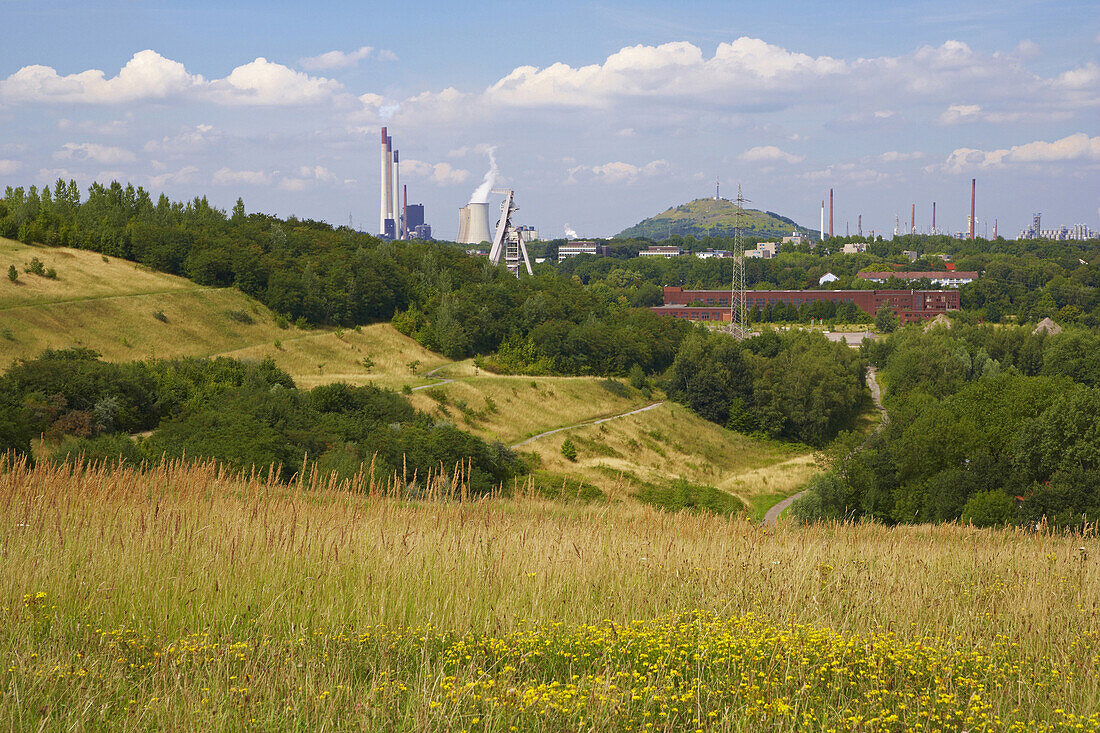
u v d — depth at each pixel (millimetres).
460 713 6414
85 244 109500
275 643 7910
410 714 6457
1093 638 8719
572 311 128250
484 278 136875
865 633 8945
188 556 10305
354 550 11023
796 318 193750
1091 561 13039
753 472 86188
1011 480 41312
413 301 119750
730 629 8641
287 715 6441
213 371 73438
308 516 12312
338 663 7516
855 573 11109
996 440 48812
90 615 8836
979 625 9195
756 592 9953
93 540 10680
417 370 101312
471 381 91250
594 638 8422
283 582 9836
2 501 12281
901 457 50500
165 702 6422
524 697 6531
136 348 84500
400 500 15633
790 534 16938
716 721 6562
